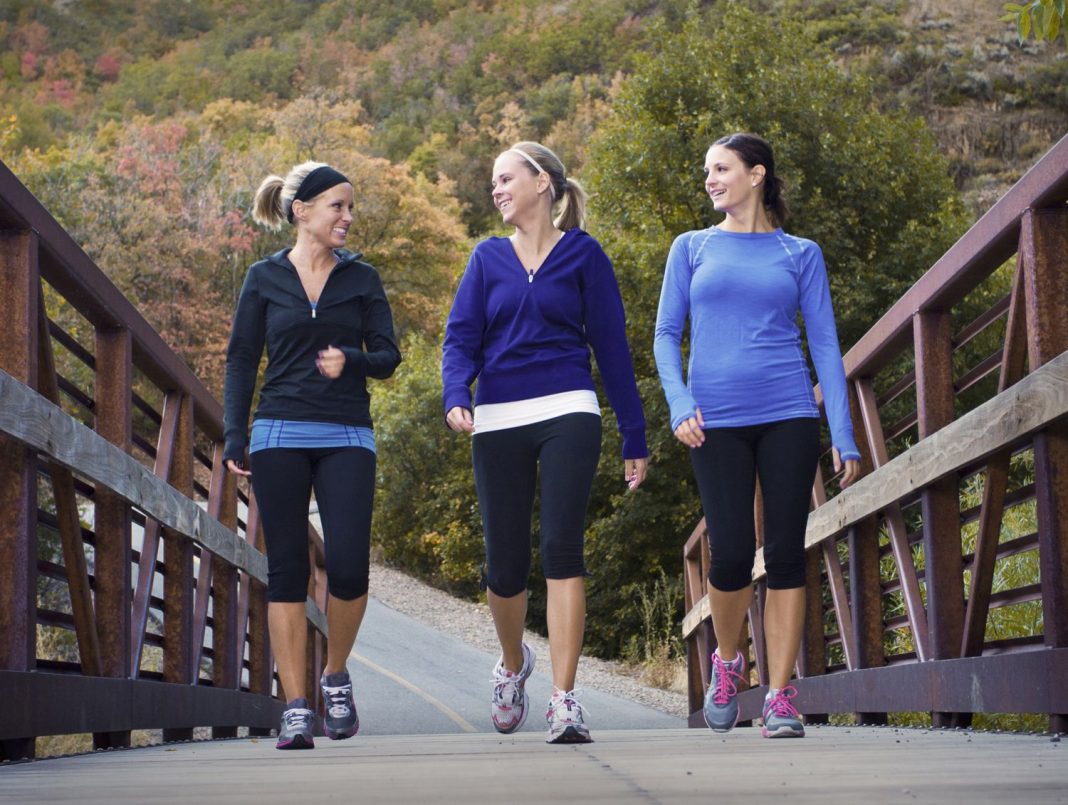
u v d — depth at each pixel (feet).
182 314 116.88
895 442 53.57
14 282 11.52
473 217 229.86
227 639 21.76
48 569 13.73
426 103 280.51
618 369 13.14
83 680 12.44
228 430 12.71
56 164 122.31
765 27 64.95
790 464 12.86
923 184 62.95
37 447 11.02
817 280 13.33
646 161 61.36
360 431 12.85
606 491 65.31
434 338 136.67
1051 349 11.35
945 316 15.34
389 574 73.82
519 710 14.76
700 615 31.22
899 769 7.14
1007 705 11.71
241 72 301.43
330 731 13.39
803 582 13.05
